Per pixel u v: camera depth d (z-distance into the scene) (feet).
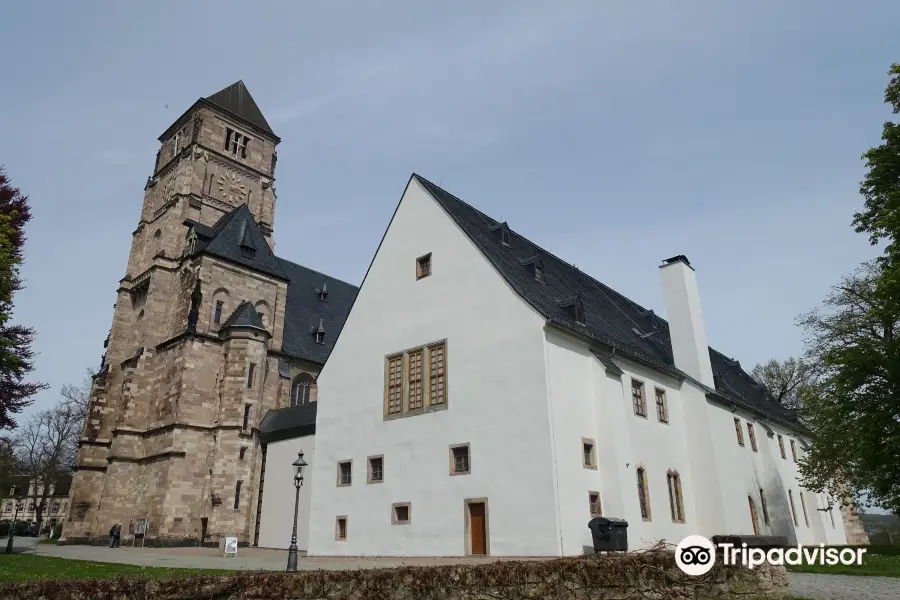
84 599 44.98
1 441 224.12
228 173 195.21
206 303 151.43
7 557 95.04
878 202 94.48
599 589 41.65
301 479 75.72
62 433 249.34
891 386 91.04
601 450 86.28
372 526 94.63
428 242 102.47
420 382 95.96
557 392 82.58
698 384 114.73
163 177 196.13
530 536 77.00
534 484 78.43
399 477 93.56
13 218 114.83
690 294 130.93
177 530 131.54
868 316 92.48
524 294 87.25
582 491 81.00
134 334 172.35
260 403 146.00
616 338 104.99
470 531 83.35
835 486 115.75
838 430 104.88
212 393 145.28
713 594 43.80
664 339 139.64
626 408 96.58
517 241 121.08
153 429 145.59
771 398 180.14
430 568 43.06
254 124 205.87
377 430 99.25
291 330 176.04
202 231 162.91
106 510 140.56
